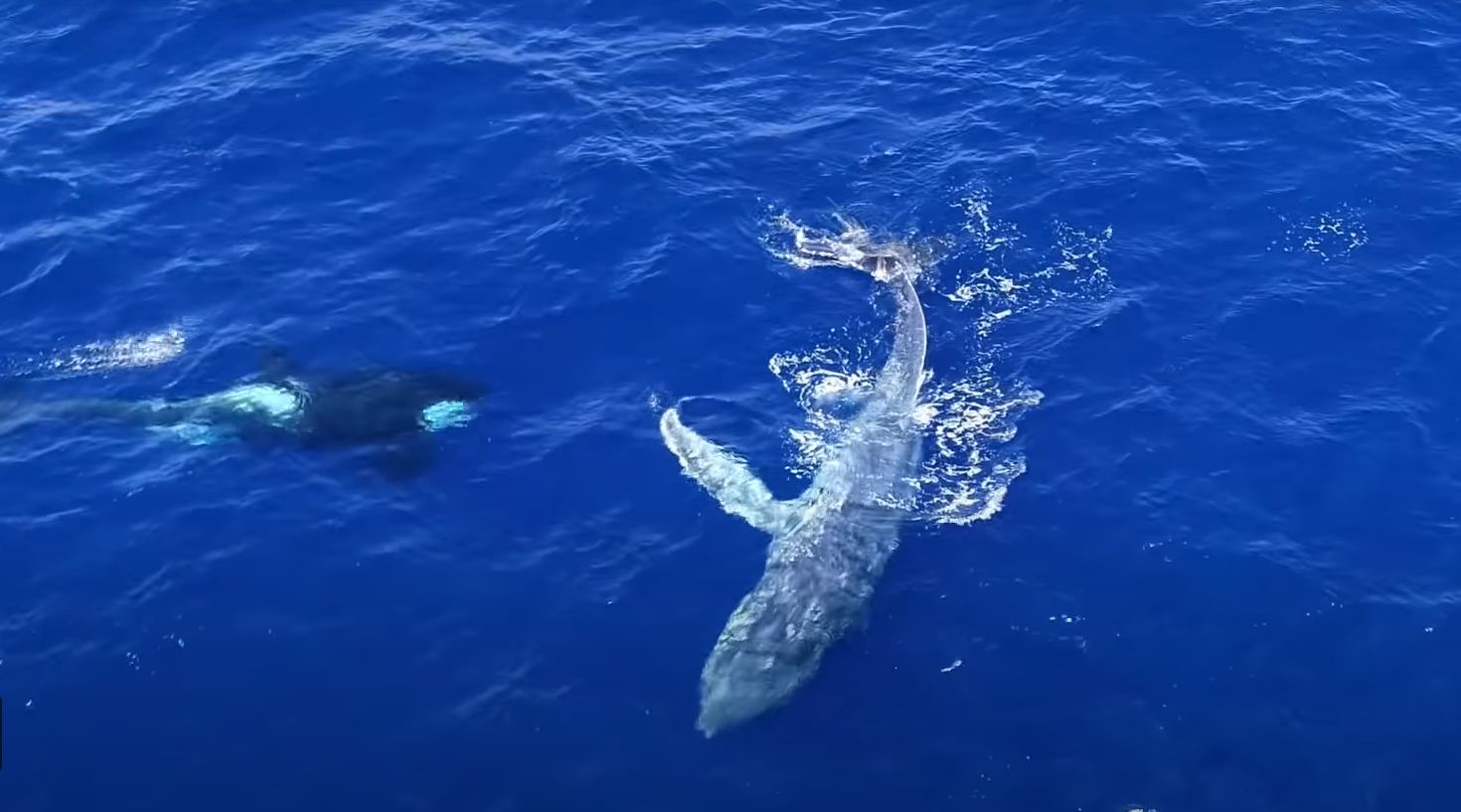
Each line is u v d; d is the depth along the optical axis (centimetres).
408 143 4297
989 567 3112
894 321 3747
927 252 3956
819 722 2802
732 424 3456
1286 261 3906
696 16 4888
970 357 3650
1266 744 2783
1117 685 2884
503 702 2839
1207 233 4006
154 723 2791
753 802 2661
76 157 4203
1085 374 3600
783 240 3997
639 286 3828
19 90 4456
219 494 3269
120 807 2641
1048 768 2731
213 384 3541
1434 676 2909
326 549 3147
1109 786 2705
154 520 3200
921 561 3123
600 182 4153
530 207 4084
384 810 2650
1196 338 3691
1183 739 2789
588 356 3638
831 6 4953
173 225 4000
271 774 2705
